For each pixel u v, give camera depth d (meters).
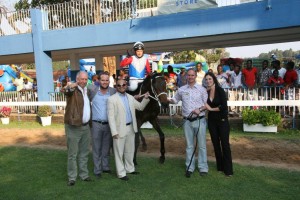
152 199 4.96
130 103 5.91
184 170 6.29
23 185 5.77
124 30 12.18
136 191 5.30
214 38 11.62
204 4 10.62
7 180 6.07
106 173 6.29
